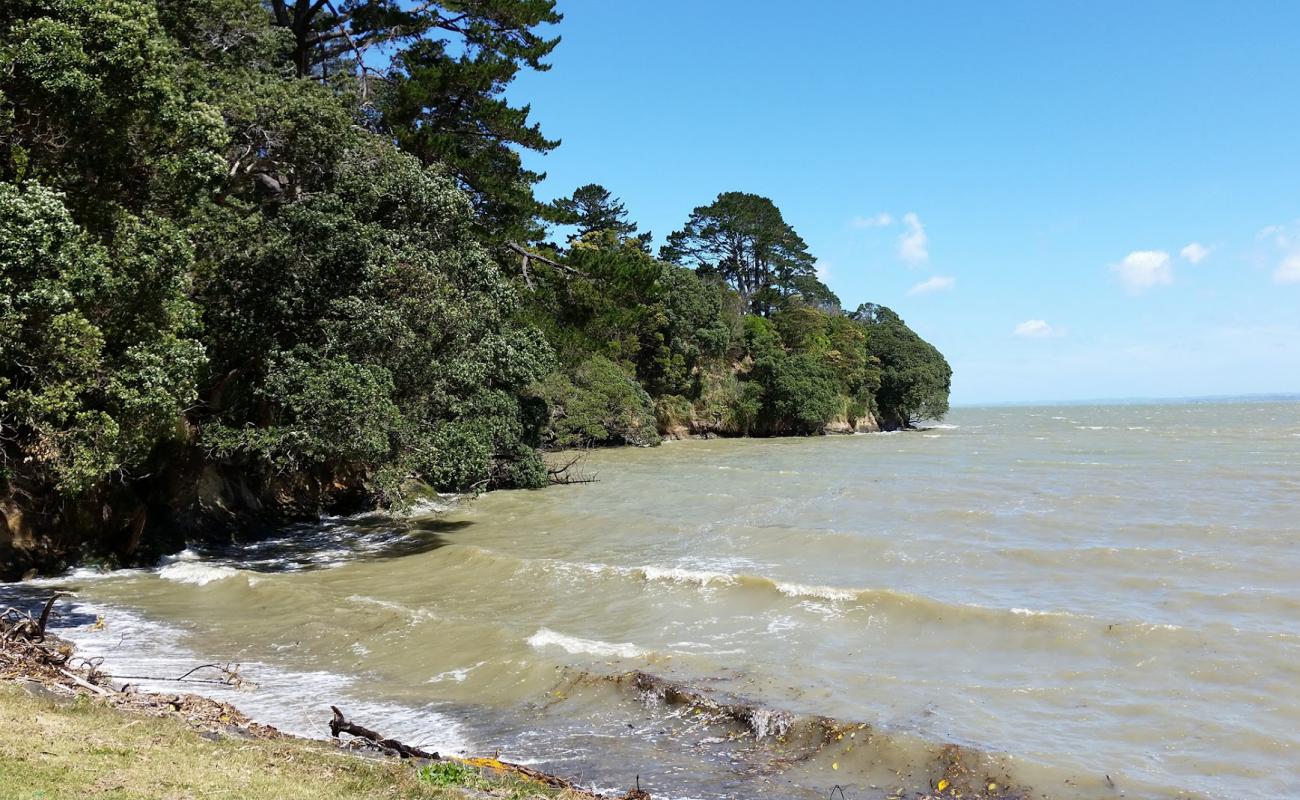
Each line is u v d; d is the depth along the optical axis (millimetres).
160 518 20422
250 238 18594
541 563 17688
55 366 12148
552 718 9531
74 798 5000
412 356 19625
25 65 12125
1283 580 15133
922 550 18922
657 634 12820
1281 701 9500
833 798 7531
